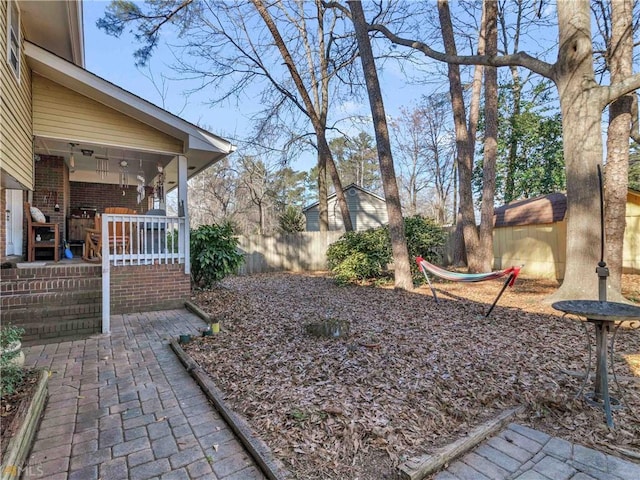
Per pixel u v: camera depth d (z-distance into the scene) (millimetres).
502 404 2816
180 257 6605
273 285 9789
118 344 4477
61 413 2801
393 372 3434
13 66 4477
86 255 7359
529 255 10727
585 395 2895
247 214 24688
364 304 6871
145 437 2471
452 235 13391
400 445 2266
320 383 3207
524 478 1994
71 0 5012
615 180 6648
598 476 1989
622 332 4629
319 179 14180
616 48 6809
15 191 6598
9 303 4969
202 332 4832
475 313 5945
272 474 2021
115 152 7289
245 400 2918
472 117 12289
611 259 6438
